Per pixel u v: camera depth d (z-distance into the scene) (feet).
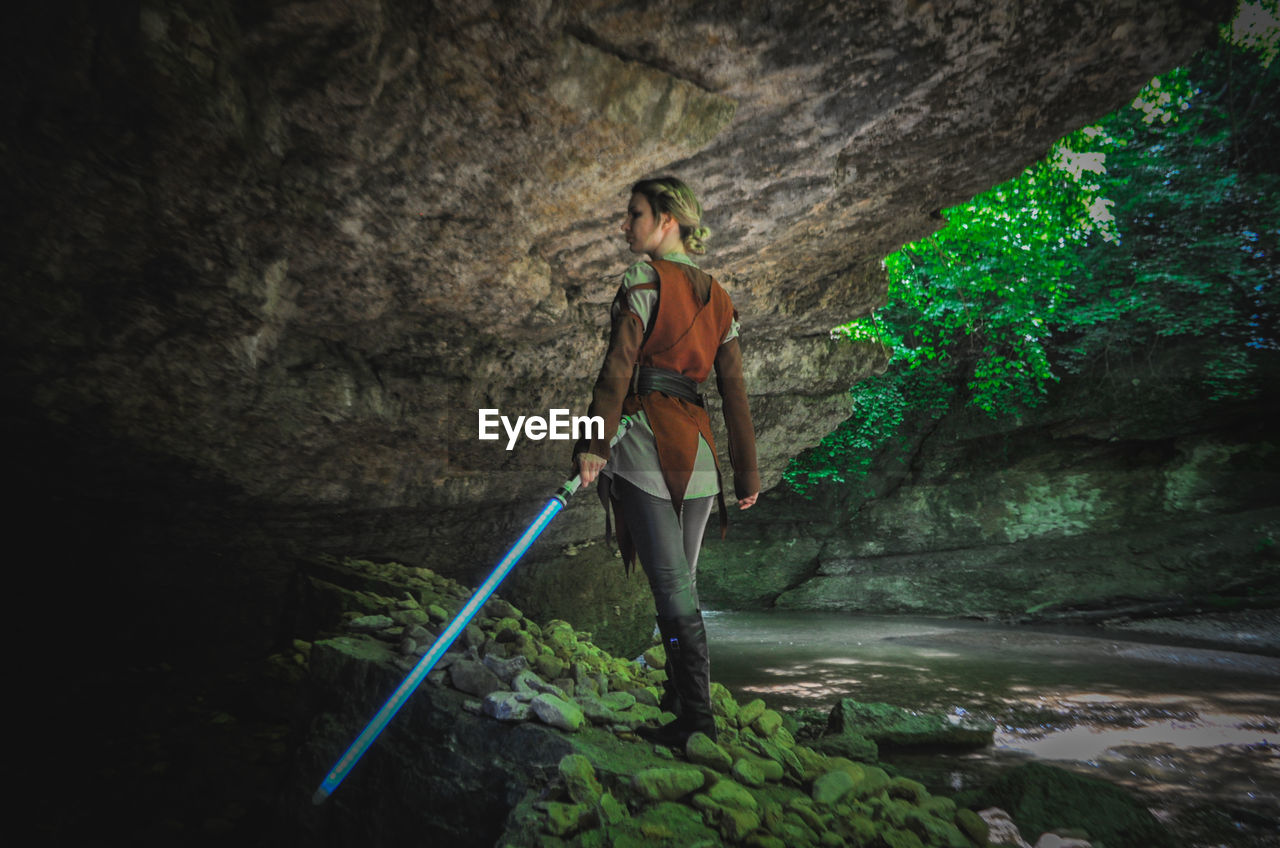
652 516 7.07
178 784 10.32
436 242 10.96
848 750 12.74
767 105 9.95
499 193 10.28
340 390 13.41
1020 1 9.24
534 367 15.92
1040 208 36.11
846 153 12.23
